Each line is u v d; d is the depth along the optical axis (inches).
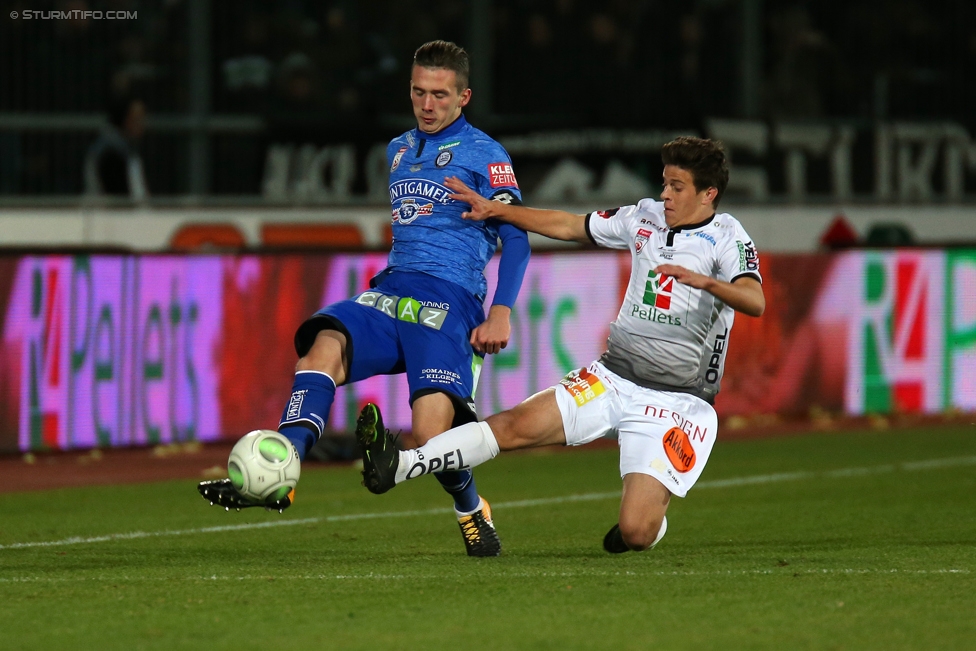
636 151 2110.0
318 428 705.0
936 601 650.2
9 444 1412.4
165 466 1387.8
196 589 689.0
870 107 2320.4
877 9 2315.5
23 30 1879.9
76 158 1911.9
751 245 751.1
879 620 605.0
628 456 766.5
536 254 1627.7
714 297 751.1
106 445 1465.3
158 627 590.6
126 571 761.0
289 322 1547.7
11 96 1876.2
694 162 745.0
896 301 1790.1
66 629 586.9
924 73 2330.2
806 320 1753.2
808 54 2299.5
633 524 746.2
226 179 1983.3
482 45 2126.0
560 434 762.8
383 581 713.0
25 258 1414.9
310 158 1983.3
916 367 1800.0
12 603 648.4
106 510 1090.7
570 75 2197.3
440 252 766.5
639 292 769.6
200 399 1512.1
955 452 1476.4
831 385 1769.2
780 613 620.4
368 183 2003.0
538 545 890.1
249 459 652.1
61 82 1910.7
